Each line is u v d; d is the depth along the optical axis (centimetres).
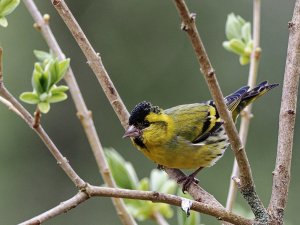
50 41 613
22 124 1591
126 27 1614
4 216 1552
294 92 504
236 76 1505
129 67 1594
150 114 700
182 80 1576
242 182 488
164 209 658
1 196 1561
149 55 1597
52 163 1612
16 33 1585
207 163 736
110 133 1631
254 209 488
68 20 580
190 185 623
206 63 438
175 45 1595
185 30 419
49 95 509
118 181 632
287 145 499
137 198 468
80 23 1627
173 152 705
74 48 1695
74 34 588
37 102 508
